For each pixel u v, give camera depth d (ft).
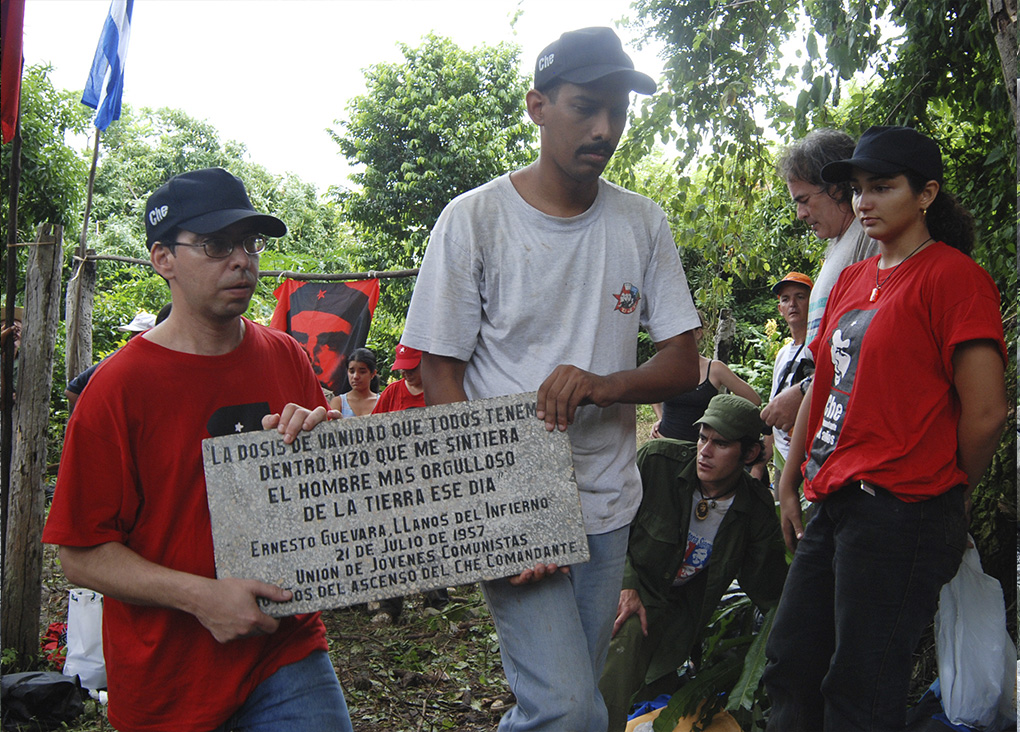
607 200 7.77
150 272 51.34
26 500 16.01
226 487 6.59
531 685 7.00
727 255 19.74
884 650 8.13
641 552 11.01
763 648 10.71
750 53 17.25
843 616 8.29
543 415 6.95
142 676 6.62
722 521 11.24
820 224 10.74
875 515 8.09
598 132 7.03
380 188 59.98
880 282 8.61
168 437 6.65
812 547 9.02
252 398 6.97
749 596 11.69
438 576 6.81
